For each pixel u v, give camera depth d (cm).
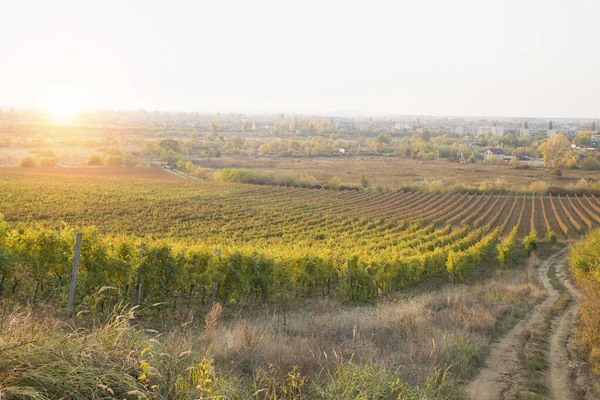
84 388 452
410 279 3097
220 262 1853
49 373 455
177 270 1691
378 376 695
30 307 690
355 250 3784
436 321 1338
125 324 571
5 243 1335
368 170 15312
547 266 4366
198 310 1645
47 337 514
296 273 2248
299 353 809
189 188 9025
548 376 966
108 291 1388
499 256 4216
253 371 700
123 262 1470
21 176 9800
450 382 816
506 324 1489
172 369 543
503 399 805
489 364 1012
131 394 469
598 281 1992
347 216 6888
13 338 484
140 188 8606
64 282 1383
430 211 7969
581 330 1336
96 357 497
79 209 5884
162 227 5200
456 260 3322
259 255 2039
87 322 1002
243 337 843
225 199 7919
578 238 6191
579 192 10219
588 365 1044
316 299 2181
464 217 7831
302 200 8431
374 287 2588
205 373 525
